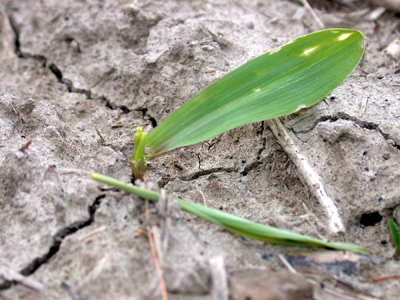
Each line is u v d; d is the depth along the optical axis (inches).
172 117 4.5
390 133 4.7
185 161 5.2
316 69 4.7
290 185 4.8
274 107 4.6
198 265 3.4
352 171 4.5
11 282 3.6
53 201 4.1
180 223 3.8
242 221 3.8
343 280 3.7
